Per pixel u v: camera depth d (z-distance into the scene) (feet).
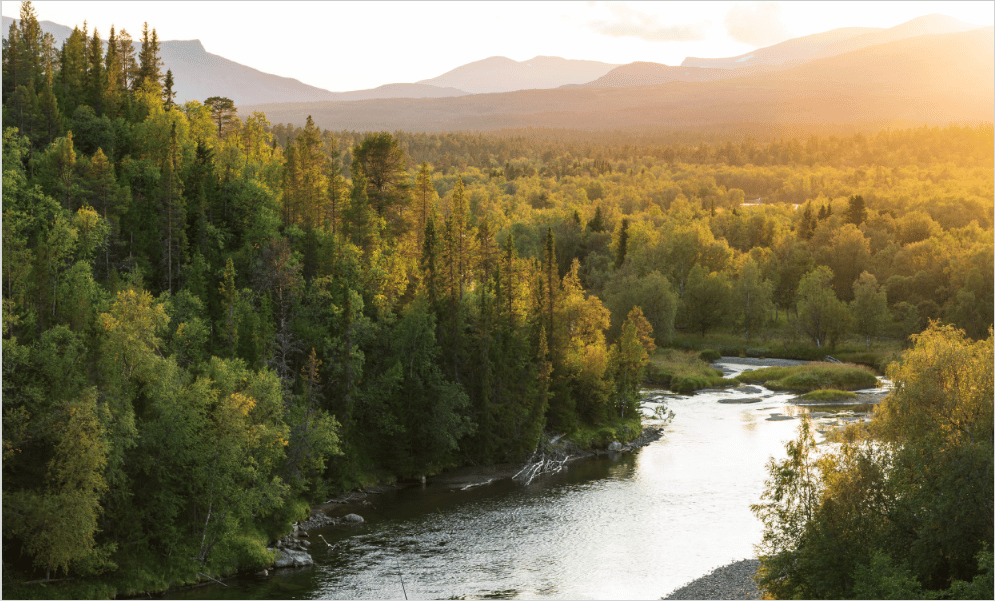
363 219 347.97
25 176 282.36
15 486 170.91
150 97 447.01
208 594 178.60
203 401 197.67
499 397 303.89
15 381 177.99
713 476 273.33
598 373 341.41
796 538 149.28
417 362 290.56
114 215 293.23
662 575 185.37
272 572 191.62
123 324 191.52
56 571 170.81
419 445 284.20
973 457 129.29
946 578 134.21
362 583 183.01
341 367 267.39
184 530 191.42
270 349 254.27
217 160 362.74
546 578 184.14
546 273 342.23
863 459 143.13
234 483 200.64
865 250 648.38
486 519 230.89
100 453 168.25
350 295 280.92
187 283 274.77
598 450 318.45
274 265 284.61
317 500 244.42
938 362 141.38
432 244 319.27
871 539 138.82
